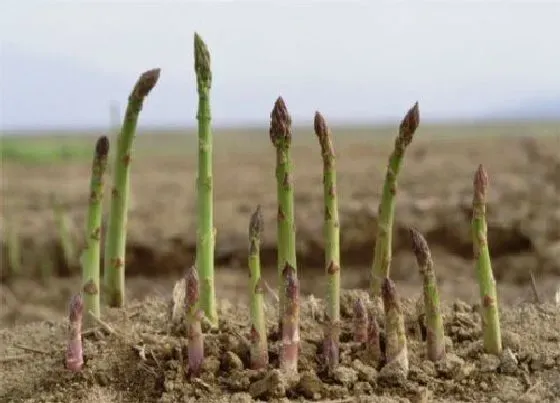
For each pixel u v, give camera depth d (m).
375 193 3.73
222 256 2.58
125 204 1.20
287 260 1.07
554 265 2.35
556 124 13.41
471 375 1.07
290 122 1.04
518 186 3.71
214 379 1.06
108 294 1.21
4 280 2.48
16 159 6.52
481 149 5.94
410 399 1.04
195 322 1.06
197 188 1.12
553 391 1.05
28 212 3.40
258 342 1.07
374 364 1.07
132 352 1.10
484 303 1.09
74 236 2.68
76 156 6.78
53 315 2.15
